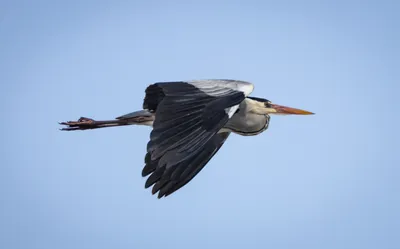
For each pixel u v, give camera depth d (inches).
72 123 573.0
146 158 458.0
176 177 455.8
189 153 414.6
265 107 568.7
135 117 562.3
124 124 568.7
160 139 418.3
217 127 430.0
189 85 467.2
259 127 572.4
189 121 430.3
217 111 437.7
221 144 555.5
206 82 475.5
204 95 450.3
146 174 455.8
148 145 415.5
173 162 410.3
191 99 445.7
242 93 458.9
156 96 503.2
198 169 460.4
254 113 568.7
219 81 478.6
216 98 447.5
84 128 571.8
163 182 453.4
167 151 413.7
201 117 433.4
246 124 566.6
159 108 436.8
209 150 471.2
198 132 425.1
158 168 454.9
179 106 439.5
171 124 426.9
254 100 570.3
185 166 459.2
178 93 451.8
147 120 559.8
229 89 463.5
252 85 471.8
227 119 435.8
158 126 424.8
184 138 420.5
